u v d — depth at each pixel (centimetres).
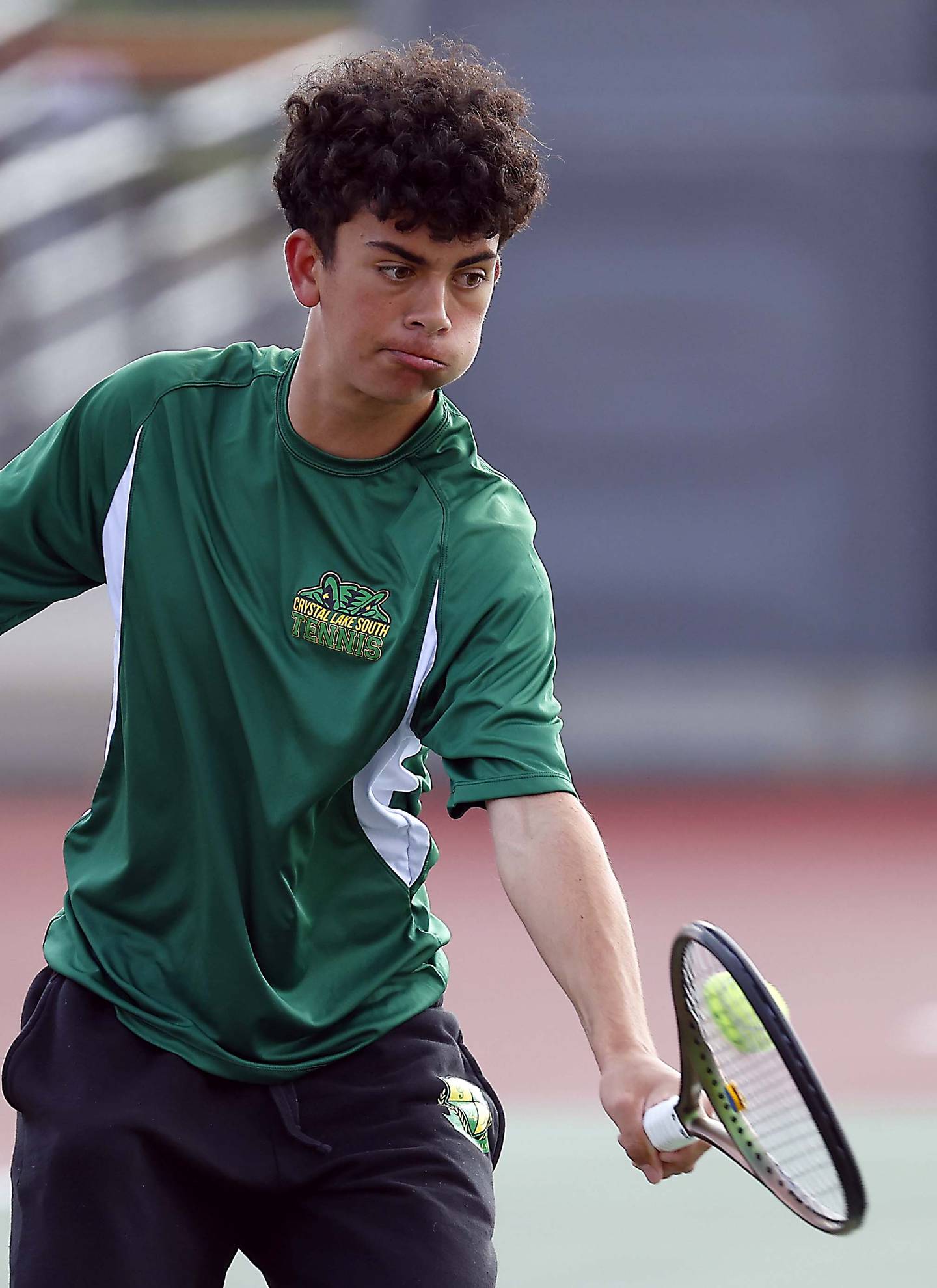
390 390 837
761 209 4172
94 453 908
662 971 2609
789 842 3628
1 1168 1755
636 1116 776
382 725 870
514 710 853
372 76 827
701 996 761
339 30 5097
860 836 3688
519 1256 1586
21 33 5069
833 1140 691
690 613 4241
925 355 4206
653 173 4153
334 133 816
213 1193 859
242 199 5034
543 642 879
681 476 4219
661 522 4225
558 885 828
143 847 881
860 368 4206
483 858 3422
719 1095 756
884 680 4244
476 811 3816
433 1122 875
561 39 4125
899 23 4122
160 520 888
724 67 4138
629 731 4231
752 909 3070
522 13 4116
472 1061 935
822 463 4219
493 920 2944
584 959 815
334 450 880
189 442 895
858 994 2550
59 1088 861
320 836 879
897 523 4234
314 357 870
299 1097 871
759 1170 751
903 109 4141
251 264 5009
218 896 866
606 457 4209
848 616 4250
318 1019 877
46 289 4922
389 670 867
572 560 4228
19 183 4969
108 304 4947
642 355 4191
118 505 898
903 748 4244
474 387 4191
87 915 903
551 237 4166
